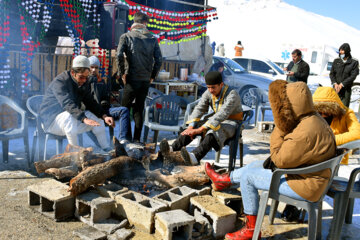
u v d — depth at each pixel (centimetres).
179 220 259
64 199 290
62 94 399
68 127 398
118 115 479
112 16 677
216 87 391
